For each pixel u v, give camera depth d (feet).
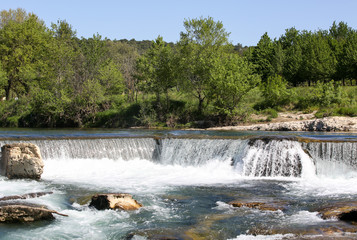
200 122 133.59
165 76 141.69
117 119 144.87
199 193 48.83
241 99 130.93
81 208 40.96
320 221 35.42
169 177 60.34
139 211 40.09
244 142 66.18
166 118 140.77
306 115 123.03
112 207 40.22
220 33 139.85
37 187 51.13
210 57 137.08
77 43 182.09
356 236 30.71
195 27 139.33
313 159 62.64
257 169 63.21
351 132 99.50
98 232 34.14
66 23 181.27
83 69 158.20
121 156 71.36
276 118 126.21
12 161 54.85
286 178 60.44
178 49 143.43
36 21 212.02
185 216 38.34
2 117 155.12
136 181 56.80
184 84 140.97
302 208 40.42
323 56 166.20
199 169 67.10
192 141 70.95
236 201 43.29
